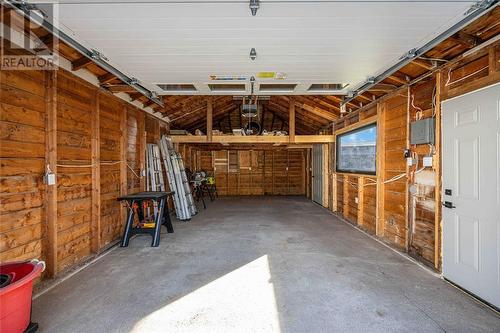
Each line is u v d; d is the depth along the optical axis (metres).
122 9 1.82
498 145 2.26
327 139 6.74
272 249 3.83
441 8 1.82
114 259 3.44
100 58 2.67
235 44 2.38
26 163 2.54
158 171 5.63
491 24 2.25
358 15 1.92
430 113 3.19
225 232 4.81
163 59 2.71
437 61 2.94
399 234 3.92
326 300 2.40
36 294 2.49
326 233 4.74
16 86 2.43
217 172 11.13
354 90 3.89
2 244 2.27
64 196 3.06
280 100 7.16
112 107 4.16
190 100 6.45
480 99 2.43
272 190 11.23
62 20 1.96
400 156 3.88
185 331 1.97
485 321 2.09
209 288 2.64
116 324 2.05
